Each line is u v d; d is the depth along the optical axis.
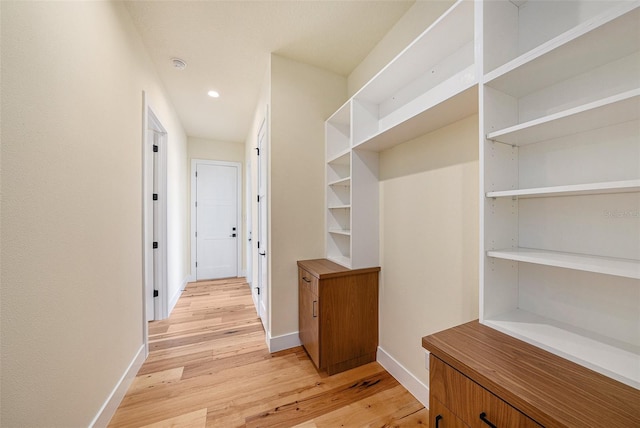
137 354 1.83
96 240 1.27
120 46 1.55
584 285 0.85
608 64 0.78
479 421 0.68
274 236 2.15
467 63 1.29
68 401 1.05
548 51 0.73
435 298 1.48
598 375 0.64
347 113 2.13
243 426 1.36
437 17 1.45
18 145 0.81
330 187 2.34
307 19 1.76
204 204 4.55
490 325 0.91
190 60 2.23
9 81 0.78
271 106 2.13
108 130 1.40
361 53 2.12
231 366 1.91
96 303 1.27
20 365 0.82
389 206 1.86
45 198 0.92
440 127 1.44
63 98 1.02
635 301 0.75
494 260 0.94
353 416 1.43
